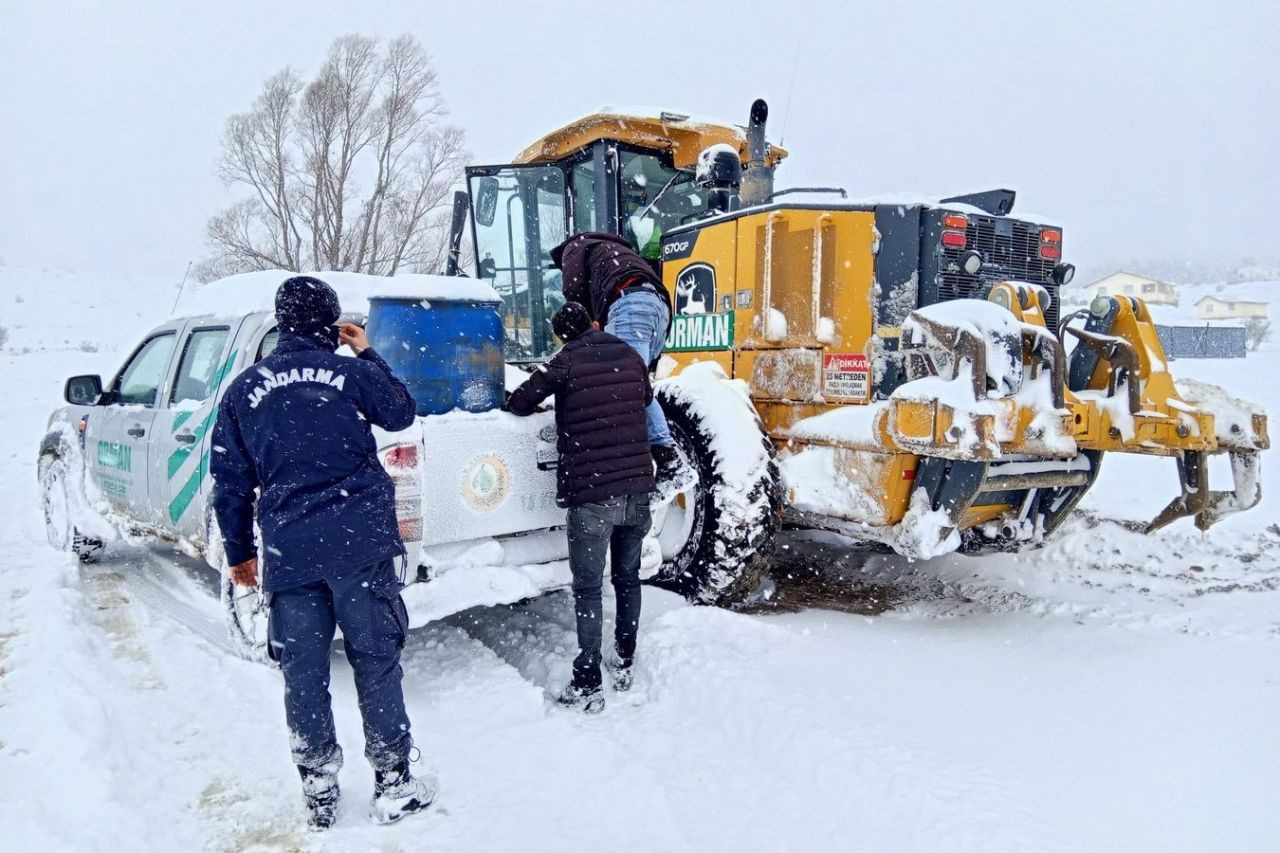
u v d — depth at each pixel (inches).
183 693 139.6
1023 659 149.3
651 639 157.6
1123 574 192.5
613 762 117.9
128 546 249.9
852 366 188.9
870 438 169.6
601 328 164.9
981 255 185.9
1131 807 99.5
